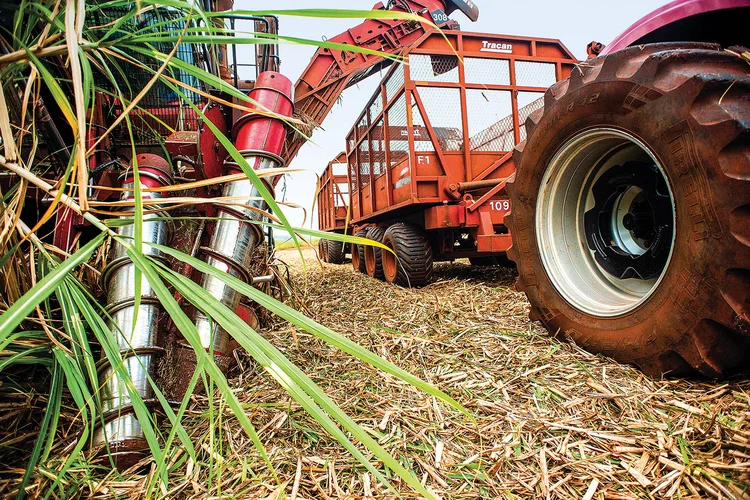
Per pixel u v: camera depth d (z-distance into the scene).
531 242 2.28
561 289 2.12
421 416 1.54
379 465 1.26
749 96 1.41
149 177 1.89
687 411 1.41
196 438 1.38
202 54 2.52
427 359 2.10
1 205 1.06
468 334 2.42
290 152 3.86
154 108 2.62
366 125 6.05
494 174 4.45
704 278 1.45
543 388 1.69
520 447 1.34
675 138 1.52
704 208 1.44
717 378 1.54
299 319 0.82
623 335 1.78
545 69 4.62
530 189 2.27
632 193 2.00
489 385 1.76
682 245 1.53
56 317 1.59
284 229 0.97
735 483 1.06
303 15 0.76
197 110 0.82
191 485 1.17
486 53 4.39
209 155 1.93
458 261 7.91
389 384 1.81
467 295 3.59
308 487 1.17
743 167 1.34
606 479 1.17
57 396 1.16
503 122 4.51
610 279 2.06
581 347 2.02
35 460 1.00
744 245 1.32
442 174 4.29
